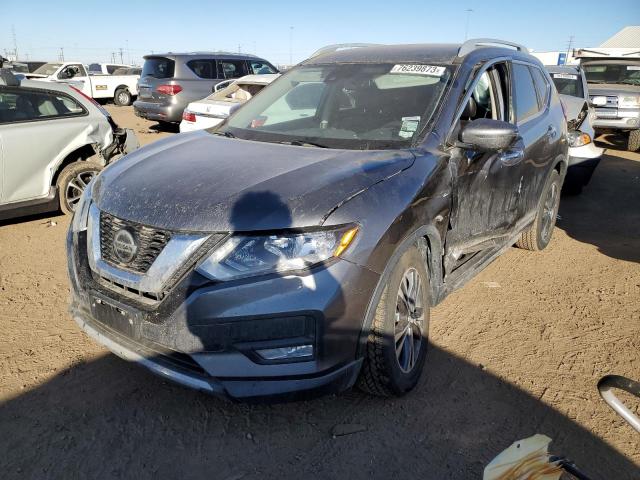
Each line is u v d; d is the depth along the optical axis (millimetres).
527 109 4570
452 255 3443
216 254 2377
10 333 3641
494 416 2910
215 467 2520
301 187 2572
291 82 4156
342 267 2443
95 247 2723
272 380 2418
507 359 3465
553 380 3248
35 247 5340
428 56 3877
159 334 2449
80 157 6258
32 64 24344
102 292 2654
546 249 5562
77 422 2787
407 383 2965
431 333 3775
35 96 5844
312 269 2398
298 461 2564
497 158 3770
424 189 2912
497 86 4105
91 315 2762
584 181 7777
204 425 2795
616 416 2934
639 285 4652
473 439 2730
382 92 3670
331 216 2461
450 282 3494
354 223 2498
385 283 2627
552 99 5176
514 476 1812
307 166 2816
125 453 2588
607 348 3615
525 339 3721
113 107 21719
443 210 3100
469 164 3410
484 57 3928
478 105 3848
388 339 2705
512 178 4133
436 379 3229
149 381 3146
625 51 14008
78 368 3256
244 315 2348
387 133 3355
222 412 2898
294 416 2877
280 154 3059
